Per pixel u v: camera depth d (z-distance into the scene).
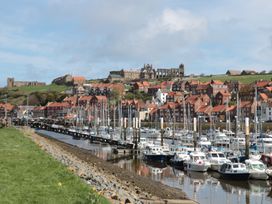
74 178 41.38
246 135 81.94
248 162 70.88
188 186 64.31
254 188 62.50
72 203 30.34
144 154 104.88
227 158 82.00
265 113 199.50
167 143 130.75
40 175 41.06
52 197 31.58
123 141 139.00
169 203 44.38
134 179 65.50
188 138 142.62
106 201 32.62
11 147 69.38
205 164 79.25
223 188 62.56
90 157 97.56
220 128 192.25
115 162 98.69
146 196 45.94
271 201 53.25
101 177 54.84
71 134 195.12
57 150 91.69
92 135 171.12
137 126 145.50
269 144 101.19
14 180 37.12
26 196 31.17
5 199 29.39
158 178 72.88
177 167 88.25
